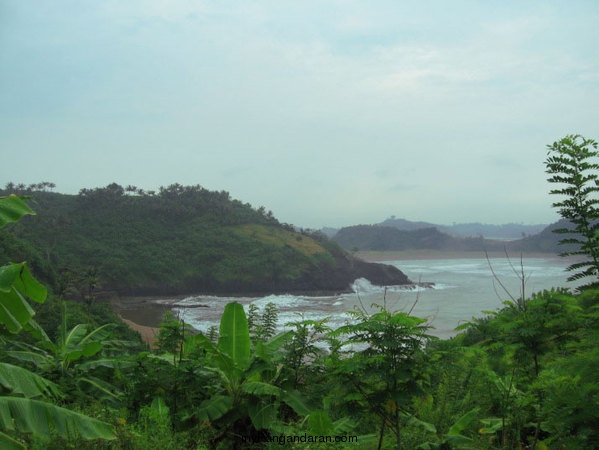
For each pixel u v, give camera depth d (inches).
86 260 4677.7
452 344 184.4
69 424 162.7
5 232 2856.8
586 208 210.1
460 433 209.3
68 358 311.4
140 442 181.6
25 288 193.3
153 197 6579.7
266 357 248.1
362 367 165.5
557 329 210.7
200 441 208.8
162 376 271.9
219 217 6451.8
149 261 4985.2
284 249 5438.0
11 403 153.5
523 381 213.6
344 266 5462.6
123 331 1590.8
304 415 227.6
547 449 173.8
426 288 4608.8
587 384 142.3
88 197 6146.7
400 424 205.8
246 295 4704.7
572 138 216.1
